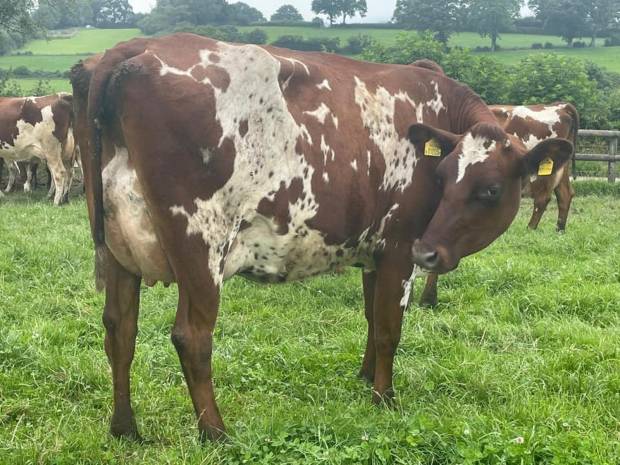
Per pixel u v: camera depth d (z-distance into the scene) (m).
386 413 4.13
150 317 6.19
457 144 4.22
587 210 13.70
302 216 3.87
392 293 4.43
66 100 14.60
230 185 3.55
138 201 3.47
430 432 3.74
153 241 3.54
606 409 4.36
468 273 7.65
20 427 3.99
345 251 4.25
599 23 54.81
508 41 56.44
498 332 5.82
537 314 6.40
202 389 3.65
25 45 51.94
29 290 6.95
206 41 3.62
